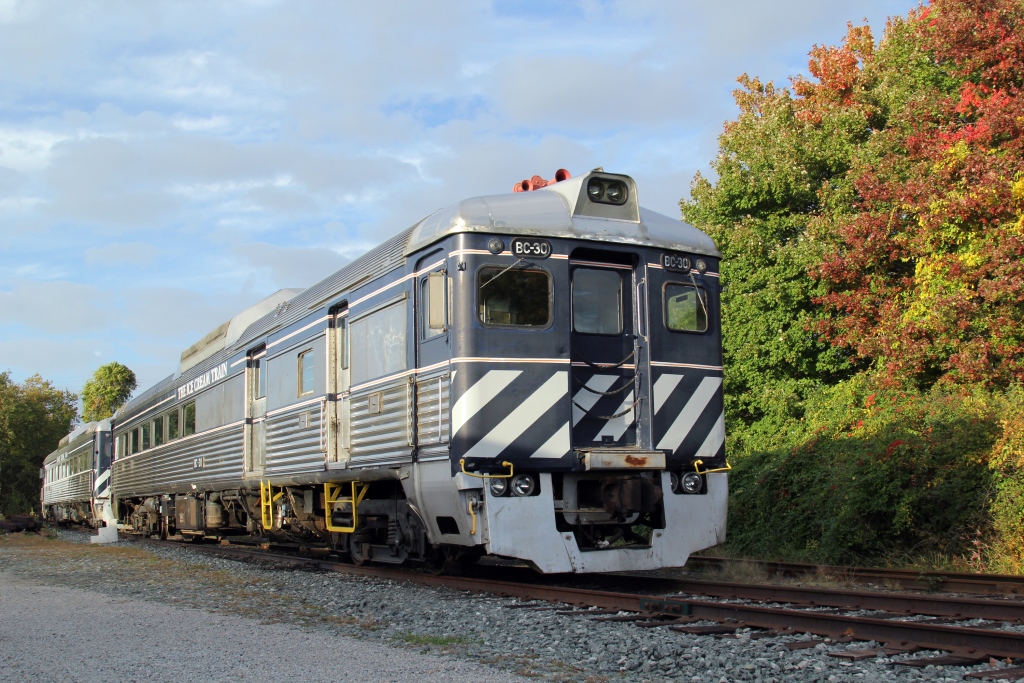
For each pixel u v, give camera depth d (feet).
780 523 40.68
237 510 52.39
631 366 30.27
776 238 56.18
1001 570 31.50
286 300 47.85
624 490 27.96
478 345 27.27
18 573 40.16
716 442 30.96
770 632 21.12
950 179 44.29
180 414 60.23
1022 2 45.73
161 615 25.70
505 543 26.78
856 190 53.78
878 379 45.52
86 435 95.55
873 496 36.22
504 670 17.79
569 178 31.24
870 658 18.21
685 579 31.22
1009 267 39.86
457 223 27.78
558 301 28.40
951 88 54.95
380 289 32.55
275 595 29.81
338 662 18.54
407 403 30.14
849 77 62.08
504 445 27.27
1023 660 17.38
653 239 30.30
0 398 153.58
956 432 35.99
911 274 49.67
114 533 66.39
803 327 52.08
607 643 20.18
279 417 42.14
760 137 57.31
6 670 18.63
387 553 35.12
